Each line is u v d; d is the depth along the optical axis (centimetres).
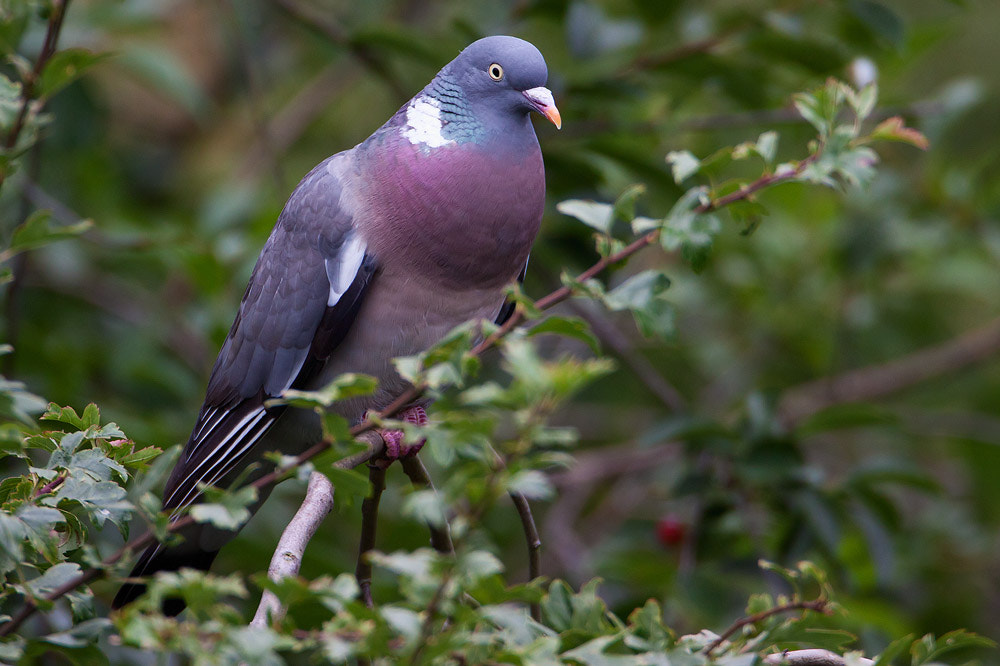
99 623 443
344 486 438
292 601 401
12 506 459
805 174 522
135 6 1112
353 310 773
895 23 966
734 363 1313
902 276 1269
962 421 1285
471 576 374
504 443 372
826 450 1365
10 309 945
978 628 1098
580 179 1009
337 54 1170
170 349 1182
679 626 1004
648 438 934
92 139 1070
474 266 766
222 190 1180
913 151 1252
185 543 738
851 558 1017
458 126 765
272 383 805
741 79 1013
